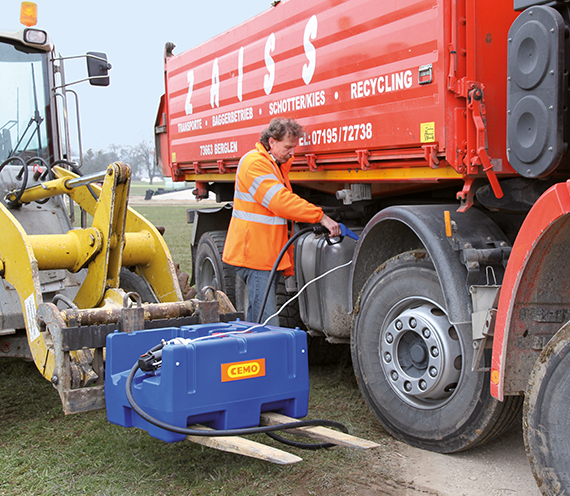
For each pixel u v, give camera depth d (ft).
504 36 9.77
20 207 15.51
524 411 8.01
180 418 8.93
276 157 12.69
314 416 12.74
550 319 8.57
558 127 8.00
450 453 10.62
